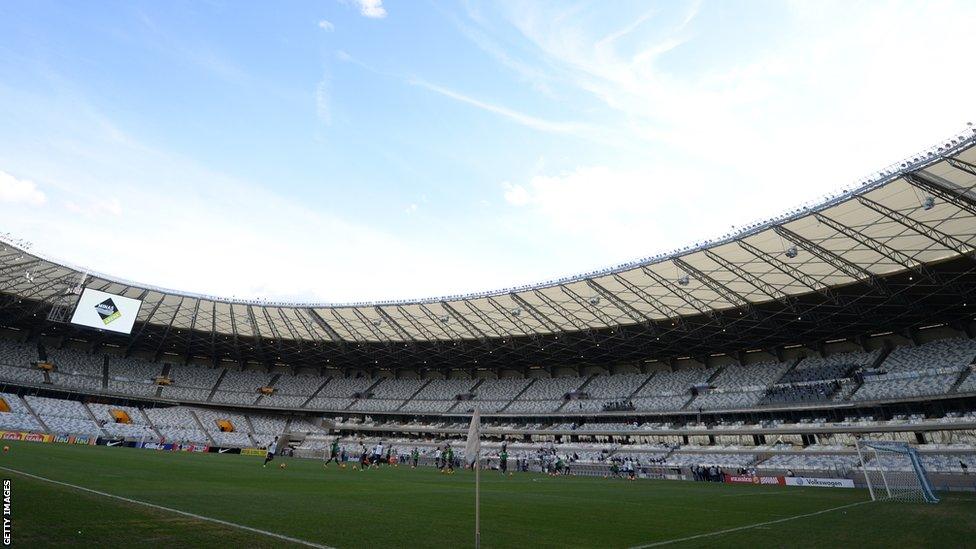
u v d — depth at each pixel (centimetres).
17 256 4688
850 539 1203
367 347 7119
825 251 3422
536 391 7125
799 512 1870
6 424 5641
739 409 5278
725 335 5306
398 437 7556
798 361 5550
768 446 5078
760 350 5922
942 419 4141
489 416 7044
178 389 7519
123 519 893
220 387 7838
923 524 1506
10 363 6512
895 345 5009
